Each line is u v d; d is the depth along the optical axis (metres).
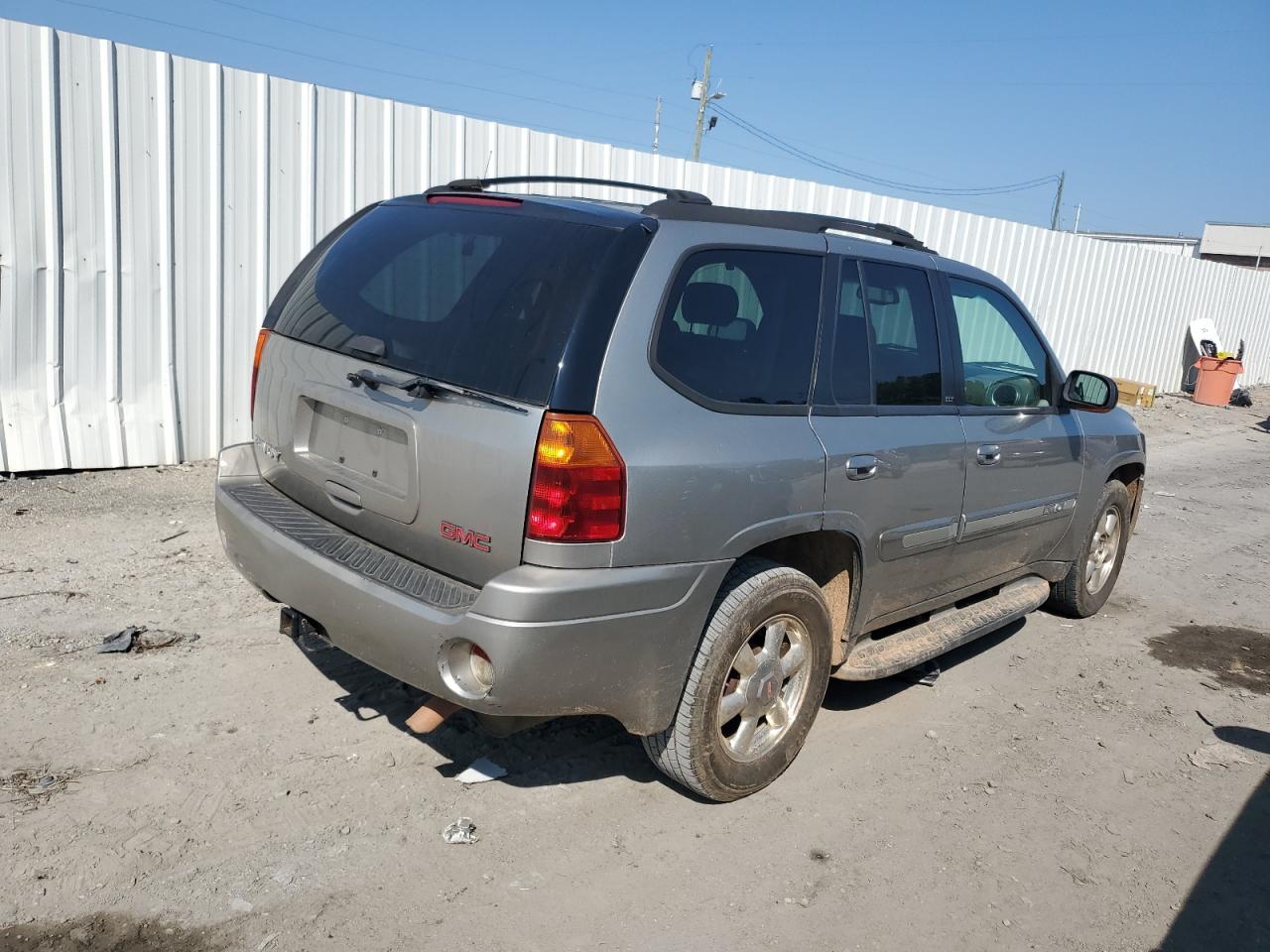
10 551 5.14
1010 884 3.24
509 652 2.75
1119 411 5.85
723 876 3.14
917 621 4.56
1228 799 3.91
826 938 2.90
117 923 2.67
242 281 6.95
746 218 3.49
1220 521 8.94
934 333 4.18
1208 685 5.06
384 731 3.76
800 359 3.51
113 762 3.39
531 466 2.78
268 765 3.47
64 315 6.23
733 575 3.34
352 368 3.29
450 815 3.30
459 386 2.96
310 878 2.93
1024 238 13.65
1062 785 3.91
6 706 3.66
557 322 2.88
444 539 3.00
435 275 3.30
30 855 2.89
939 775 3.90
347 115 7.20
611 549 2.86
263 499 3.61
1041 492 4.86
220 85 6.59
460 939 2.75
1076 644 5.52
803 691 3.67
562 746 3.83
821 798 3.65
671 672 3.12
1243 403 18.62
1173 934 3.06
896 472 3.79
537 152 8.32
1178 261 17.41
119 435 6.59
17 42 5.78
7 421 6.13
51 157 6.00
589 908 2.93
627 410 2.89
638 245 3.04
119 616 4.52
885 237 4.19
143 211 6.43
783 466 3.29
